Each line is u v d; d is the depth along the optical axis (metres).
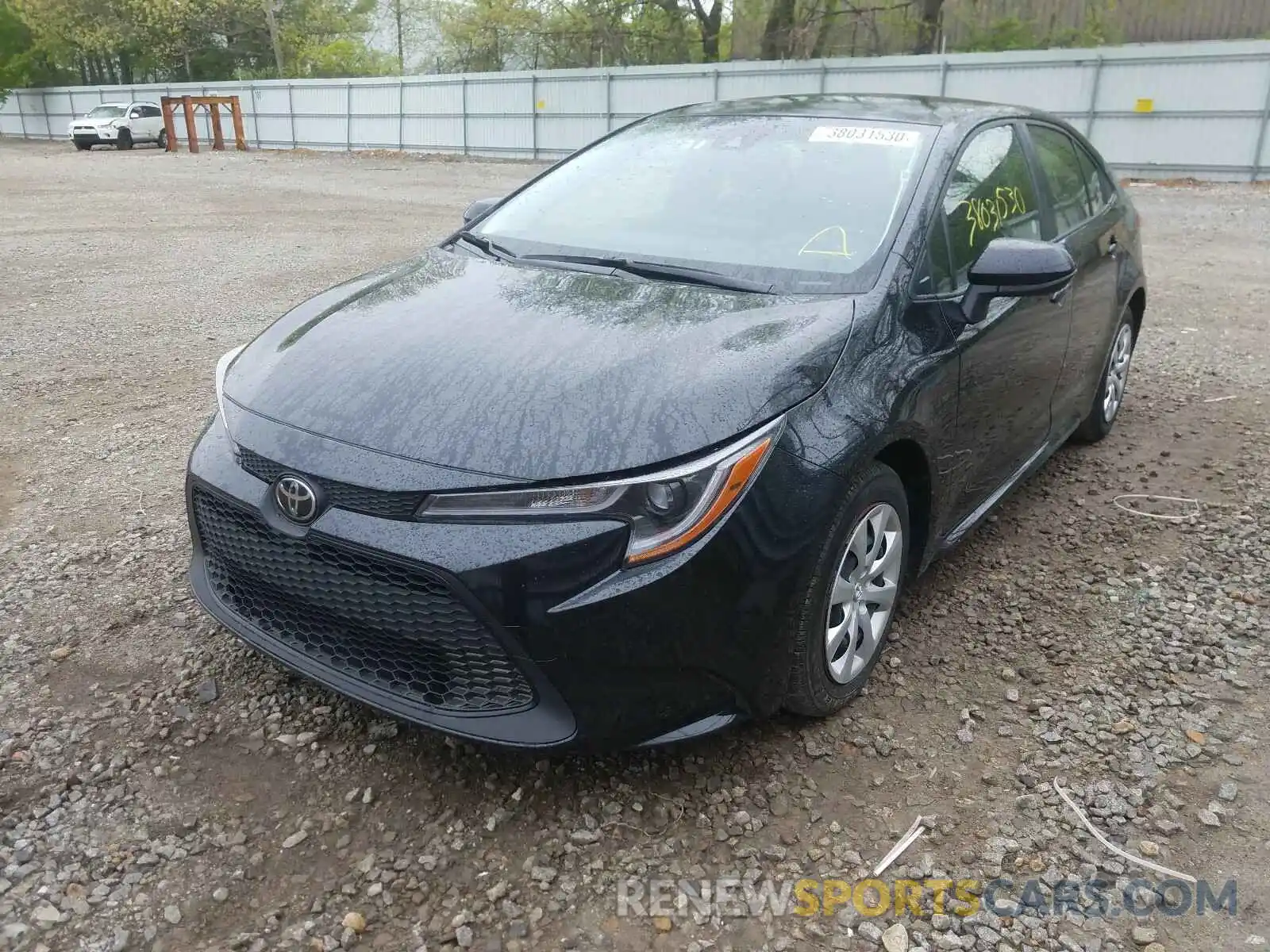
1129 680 3.23
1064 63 22.48
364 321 3.03
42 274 9.70
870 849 2.52
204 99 33.59
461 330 2.86
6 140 46.50
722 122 3.97
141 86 41.41
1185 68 21.20
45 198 16.95
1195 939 2.27
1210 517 4.43
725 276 3.15
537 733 2.39
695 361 2.61
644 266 3.25
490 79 31.09
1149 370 6.74
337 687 2.60
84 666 3.20
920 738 2.93
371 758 2.80
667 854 2.49
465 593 2.33
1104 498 4.65
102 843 2.47
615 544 2.33
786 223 3.33
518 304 3.01
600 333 2.77
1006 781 2.76
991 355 3.40
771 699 2.65
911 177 3.39
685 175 3.70
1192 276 10.26
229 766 2.76
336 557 2.49
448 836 2.53
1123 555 4.09
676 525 2.36
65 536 4.09
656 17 36.84
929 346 3.04
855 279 3.06
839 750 2.87
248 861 2.44
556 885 2.39
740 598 2.44
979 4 32.44
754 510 2.45
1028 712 3.07
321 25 52.12
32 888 2.33
